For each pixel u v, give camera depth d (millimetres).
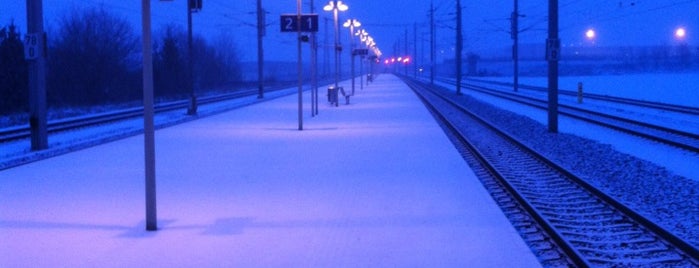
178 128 25250
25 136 22391
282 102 45594
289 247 7738
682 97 42844
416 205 10109
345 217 9312
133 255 7441
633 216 9164
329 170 13938
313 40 32125
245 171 13883
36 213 9703
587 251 7719
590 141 20188
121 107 42719
